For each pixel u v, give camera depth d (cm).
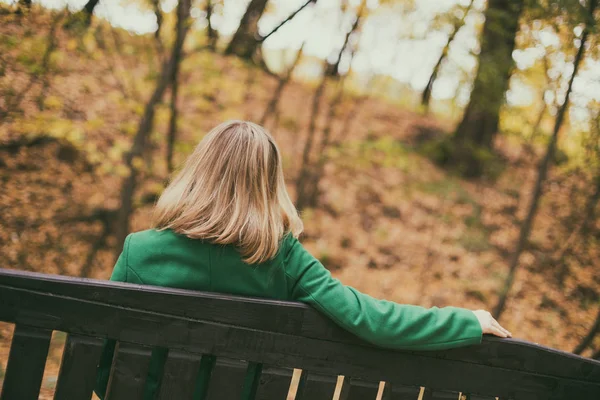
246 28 718
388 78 877
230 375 141
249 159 148
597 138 488
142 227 673
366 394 154
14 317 123
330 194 948
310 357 146
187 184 149
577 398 167
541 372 164
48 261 613
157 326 133
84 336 130
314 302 144
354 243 877
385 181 1002
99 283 128
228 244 145
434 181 942
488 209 912
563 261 654
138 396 135
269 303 141
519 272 743
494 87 596
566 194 607
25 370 125
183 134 661
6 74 487
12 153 627
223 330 138
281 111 944
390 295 785
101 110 595
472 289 771
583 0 458
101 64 584
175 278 143
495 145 1045
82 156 668
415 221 922
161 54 567
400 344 147
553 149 536
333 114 858
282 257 151
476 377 160
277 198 154
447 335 151
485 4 584
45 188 638
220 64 656
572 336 613
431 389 161
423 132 1168
